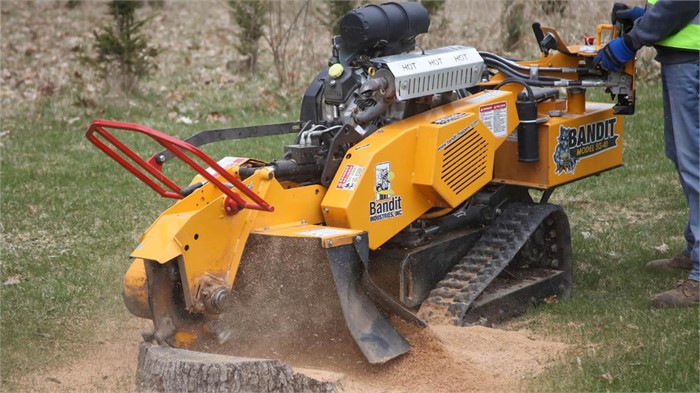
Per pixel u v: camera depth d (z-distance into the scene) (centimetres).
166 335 643
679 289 789
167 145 618
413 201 739
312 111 768
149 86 1894
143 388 599
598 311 790
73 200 1196
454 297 751
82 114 1675
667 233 1016
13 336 771
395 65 722
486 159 777
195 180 721
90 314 825
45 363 715
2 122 1617
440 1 1914
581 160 859
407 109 759
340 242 646
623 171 1259
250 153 1406
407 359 659
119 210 1152
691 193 804
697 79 793
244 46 1967
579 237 1016
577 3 1855
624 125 1430
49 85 1811
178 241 628
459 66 770
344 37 748
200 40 2414
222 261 655
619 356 677
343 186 698
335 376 621
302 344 685
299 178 725
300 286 670
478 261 791
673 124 814
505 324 775
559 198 1176
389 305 673
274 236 660
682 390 615
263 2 1989
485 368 655
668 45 793
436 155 725
